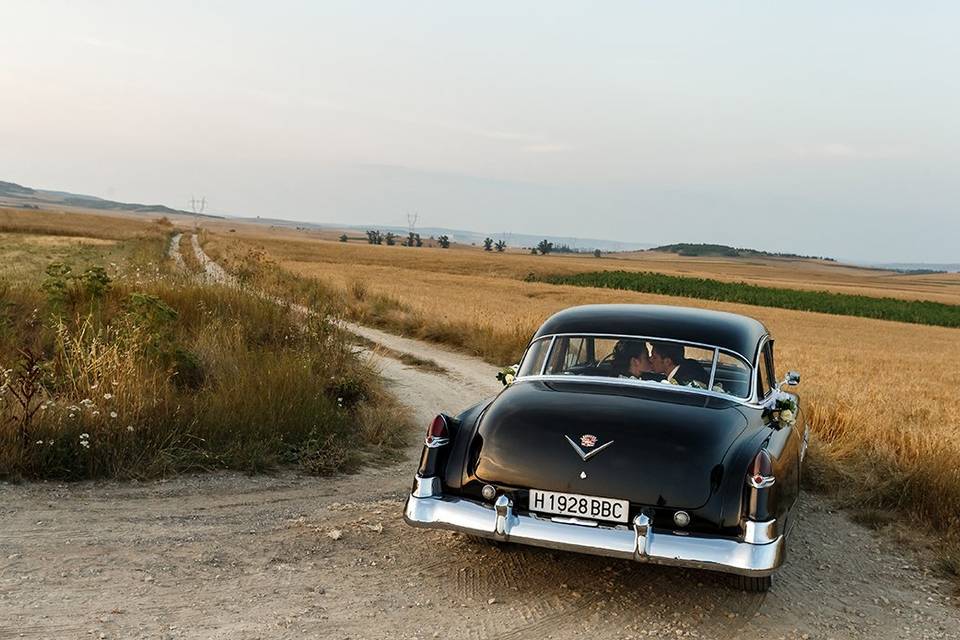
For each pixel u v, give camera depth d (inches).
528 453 177.0
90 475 244.5
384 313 852.6
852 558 220.5
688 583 192.5
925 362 1067.3
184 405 287.1
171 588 170.1
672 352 209.3
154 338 350.6
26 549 185.3
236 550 196.4
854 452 318.0
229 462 267.7
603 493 169.2
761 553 160.1
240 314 488.1
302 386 318.7
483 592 180.7
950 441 305.1
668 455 170.4
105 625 149.6
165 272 698.8
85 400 255.6
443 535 217.2
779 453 180.1
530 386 205.8
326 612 163.8
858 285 6417.3
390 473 281.4
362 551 201.9
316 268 2519.7
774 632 168.1
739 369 208.5
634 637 161.6
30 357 267.7
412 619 163.6
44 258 1488.7
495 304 1407.5
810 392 517.3
